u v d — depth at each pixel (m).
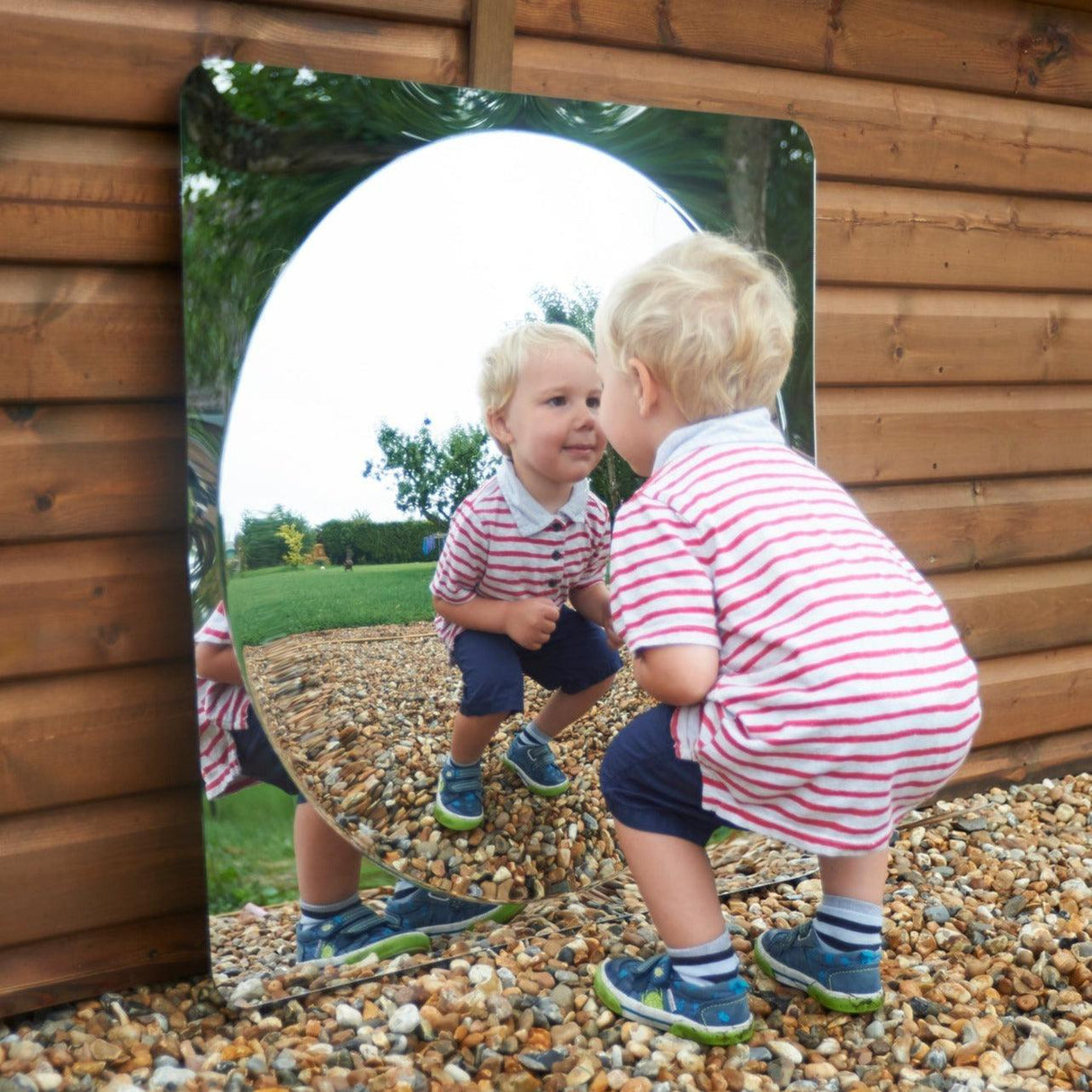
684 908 1.54
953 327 2.31
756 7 1.98
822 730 1.34
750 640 1.39
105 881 1.67
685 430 1.53
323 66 1.66
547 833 1.85
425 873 1.77
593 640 1.86
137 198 1.58
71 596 1.61
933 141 2.21
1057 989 1.74
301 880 1.69
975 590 2.44
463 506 1.73
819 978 1.64
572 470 1.80
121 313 1.59
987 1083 1.50
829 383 2.18
